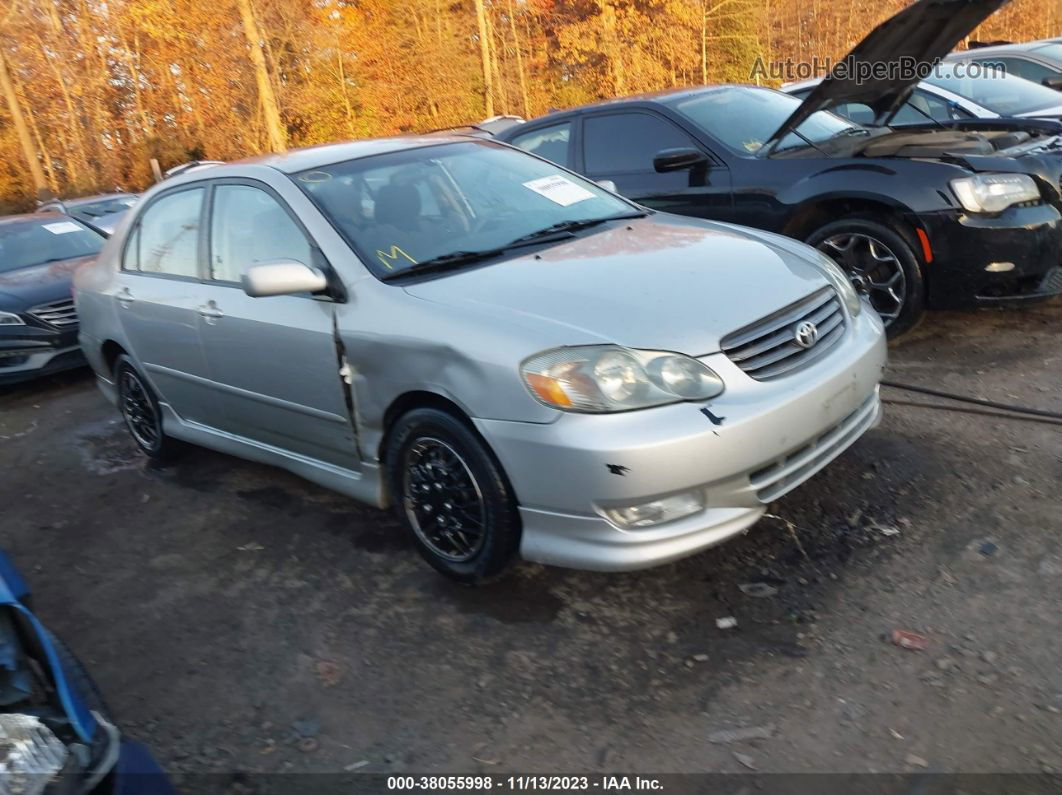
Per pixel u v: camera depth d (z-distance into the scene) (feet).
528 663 10.20
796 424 10.28
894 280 17.40
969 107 26.04
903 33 17.38
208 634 11.73
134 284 16.24
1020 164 16.83
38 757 6.53
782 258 12.19
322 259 12.44
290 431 13.52
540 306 10.68
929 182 16.63
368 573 12.60
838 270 12.72
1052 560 10.64
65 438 20.70
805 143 19.62
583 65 110.83
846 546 11.53
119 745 7.02
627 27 107.76
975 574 10.61
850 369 11.09
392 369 11.27
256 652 11.18
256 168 14.15
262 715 10.00
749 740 8.66
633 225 13.71
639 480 9.56
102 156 108.27
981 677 9.02
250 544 13.99
